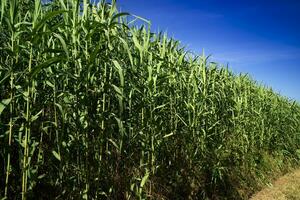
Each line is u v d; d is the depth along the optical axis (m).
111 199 3.92
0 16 3.01
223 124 7.60
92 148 3.65
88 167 3.59
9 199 3.10
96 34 3.71
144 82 4.64
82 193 3.49
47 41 3.46
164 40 5.14
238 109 8.03
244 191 7.58
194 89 6.13
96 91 3.60
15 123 3.14
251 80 10.79
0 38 3.14
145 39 4.57
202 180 6.29
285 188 8.51
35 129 3.33
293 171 10.91
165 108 5.20
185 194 5.67
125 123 4.12
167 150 5.33
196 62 6.61
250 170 8.55
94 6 3.89
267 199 7.51
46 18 2.71
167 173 5.34
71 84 3.50
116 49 4.16
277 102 11.93
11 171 3.01
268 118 10.73
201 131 6.40
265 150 10.43
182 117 5.77
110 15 3.78
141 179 4.35
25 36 3.12
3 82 2.85
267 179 8.93
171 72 5.36
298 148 13.02
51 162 3.39
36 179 3.14
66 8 3.58
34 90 3.11
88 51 3.61
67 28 3.53
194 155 5.91
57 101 3.38
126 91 4.23
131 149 4.41
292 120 12.73
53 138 3.58
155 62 5.13
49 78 3.40
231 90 8.54
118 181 4.04
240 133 8.41
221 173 6.94
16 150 3.26
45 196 3.47
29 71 2.88
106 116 3.70
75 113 3.40
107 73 3.90
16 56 2.83
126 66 3.97
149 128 4.70
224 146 7.52
